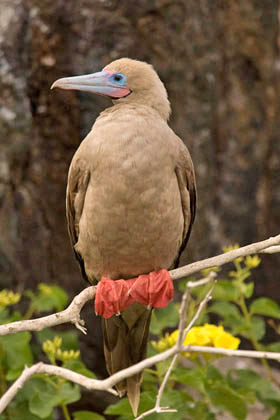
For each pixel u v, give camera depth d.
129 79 8.07
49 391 8.27
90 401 12.09
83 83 8.09
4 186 12.17
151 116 7.71
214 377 8.67
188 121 13.09
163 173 7.50
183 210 8.23
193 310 9.16
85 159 7.66
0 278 11.99
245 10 14.41
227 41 14.25
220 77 14.20
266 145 14.85
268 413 12.16
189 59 12.98
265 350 9.24
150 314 8.16
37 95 12.40
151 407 7.97
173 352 4.88
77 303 6.73
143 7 12.44
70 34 12.33
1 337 8.69
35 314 12.16
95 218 7.68
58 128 12.43
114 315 8.18
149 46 12.56
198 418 8.48
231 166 14.39
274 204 14.93
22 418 8.30
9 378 8.34
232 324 9.32
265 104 14.81
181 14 12.79
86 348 12.41
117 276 8.21
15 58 12.35
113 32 12.38
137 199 7.44
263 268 15.03
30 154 12.40
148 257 7.91
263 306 9.16
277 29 15.05
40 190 12.43
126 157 7.37
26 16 12.37
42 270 12.37
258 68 14.70
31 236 12.32
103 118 7.79
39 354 11.45
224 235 14.32
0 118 12.24
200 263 7.27
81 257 8.82
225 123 14.30
